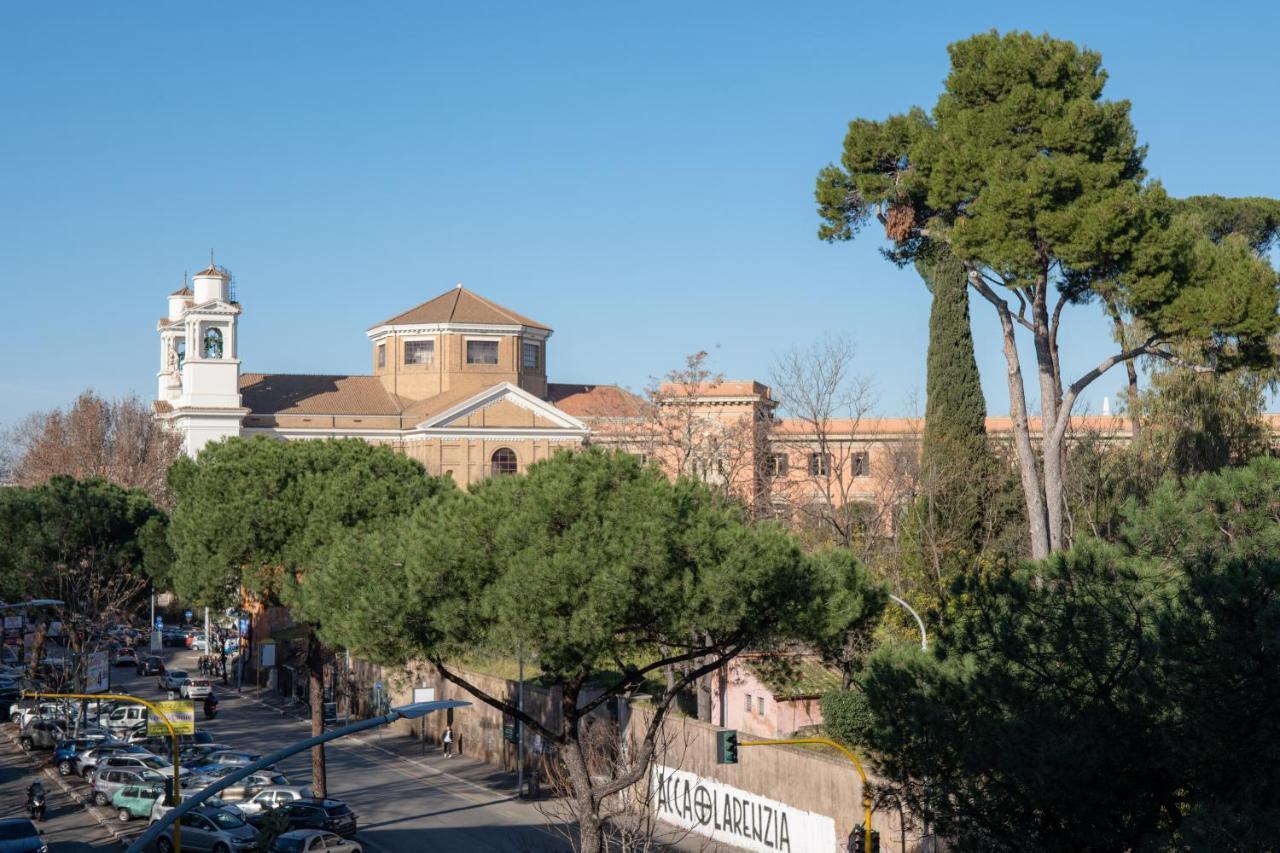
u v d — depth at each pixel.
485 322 116.88
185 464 56.81
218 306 110.69
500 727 59.97
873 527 59.75
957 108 43.59
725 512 29.00
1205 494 23.42
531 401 110.12
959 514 55.41
